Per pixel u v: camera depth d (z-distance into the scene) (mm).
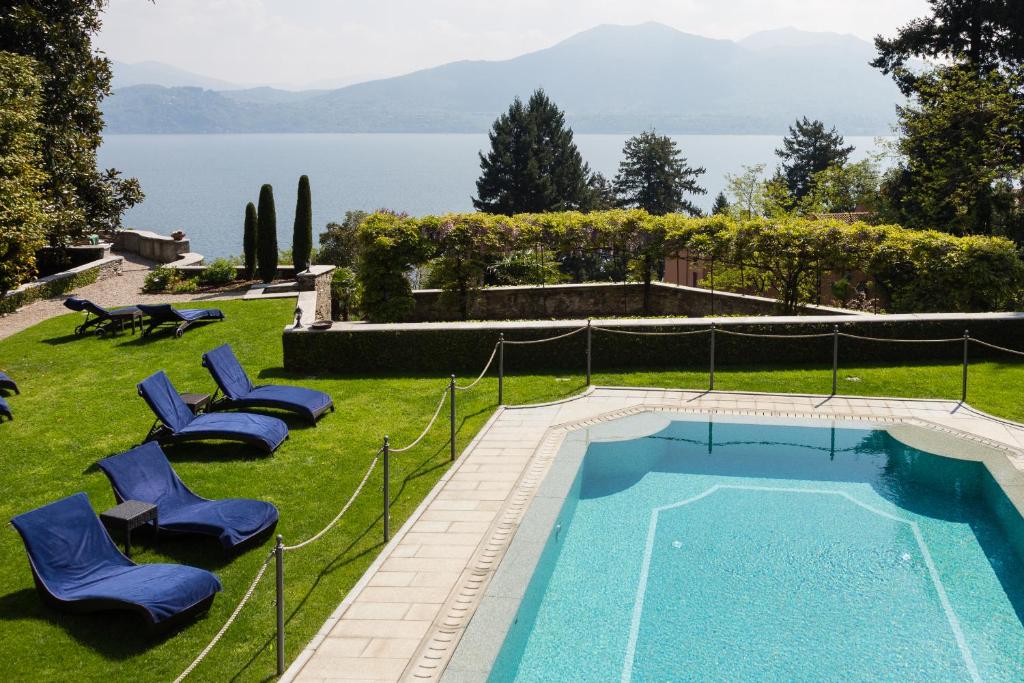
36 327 21688
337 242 52125
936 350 17906
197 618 8133
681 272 53750
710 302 24391
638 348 17750
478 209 68562
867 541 10422
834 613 8727
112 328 21000
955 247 20312
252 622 8070
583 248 25062
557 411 14789
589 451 13219
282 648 7238
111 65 33562
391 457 12531
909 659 7867
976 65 32688
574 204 70125
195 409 13805
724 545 10320
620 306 26078
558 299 25781
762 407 14883
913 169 33375
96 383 16406
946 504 11508
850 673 7645
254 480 11578
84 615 8102
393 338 17609
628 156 83312
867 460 13062
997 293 20109
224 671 7266
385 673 7129
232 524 9438
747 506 11461
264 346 19484
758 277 31531
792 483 12211
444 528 10055
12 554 9414
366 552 9500
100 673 7207
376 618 8031
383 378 17094
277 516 9953
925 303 20766
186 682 7102
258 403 14117
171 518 9625
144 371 17266
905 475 12508
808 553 10109
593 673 7668
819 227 21703
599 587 9305
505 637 7625
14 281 22297
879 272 21656
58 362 18000
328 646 7582
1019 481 11258
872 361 17844
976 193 30828
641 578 9508
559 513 10445
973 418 14031
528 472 11891
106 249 33031
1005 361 17641
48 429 13703
